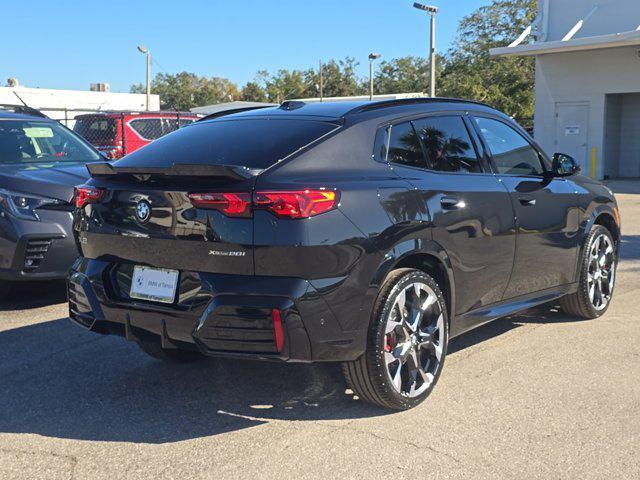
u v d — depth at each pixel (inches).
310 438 135.5
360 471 121.5
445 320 155.3
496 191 173.2
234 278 129.6
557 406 149.6
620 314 226.7
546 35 949.8
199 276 132.5
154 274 140.4
